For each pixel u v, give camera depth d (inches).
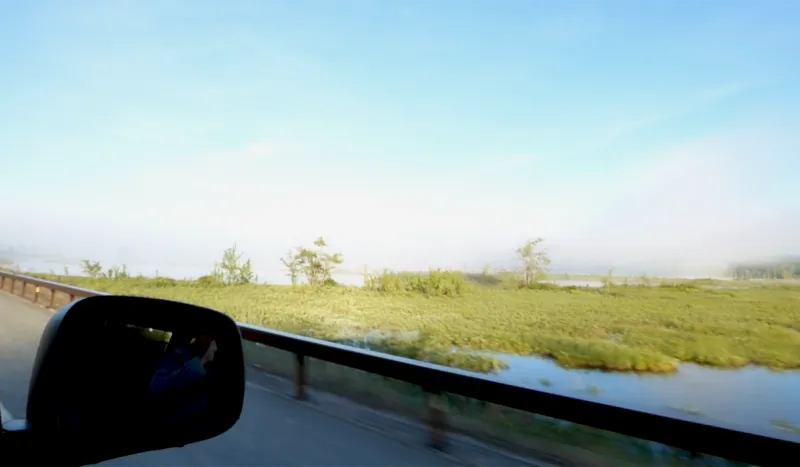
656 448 150.3
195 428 72.1
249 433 195.9
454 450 175.5
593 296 972.6
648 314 661.3
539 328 570.6
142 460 167.5
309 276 1275.8
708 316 613.6
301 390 248.7
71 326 56.1
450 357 404.2
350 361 226.5
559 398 156.2
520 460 164.1
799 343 407.5
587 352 389.7
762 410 231.6
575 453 162.2
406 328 586.9
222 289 1097.4
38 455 50.7
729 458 122.3
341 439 190.1
